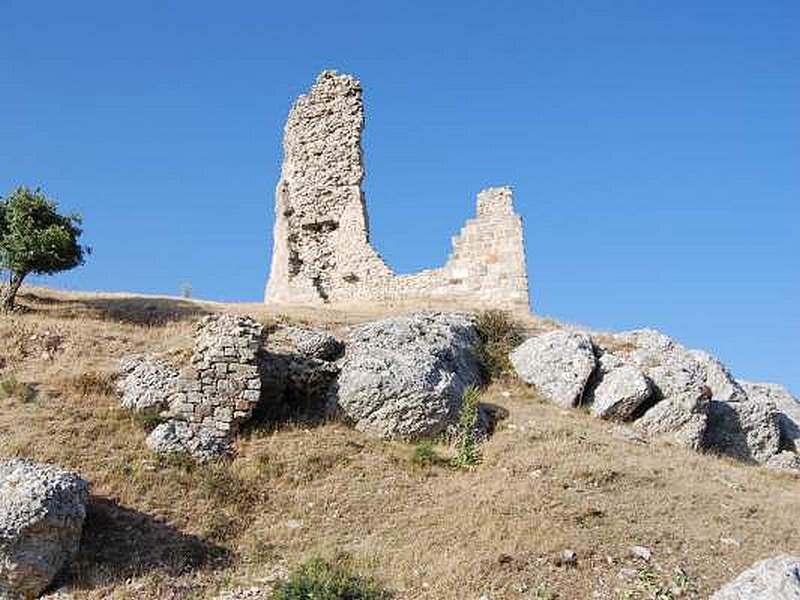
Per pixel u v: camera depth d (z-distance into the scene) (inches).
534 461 850.1
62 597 585.6
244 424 873.5
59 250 1195.9
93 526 663.1
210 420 851.4
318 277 1598.2
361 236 1587.1
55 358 982.4
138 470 748.6
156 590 601.6
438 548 677.9
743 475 944.3
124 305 1296.8
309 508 744.3
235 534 695.1
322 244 1625.2
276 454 827.4
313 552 671.8
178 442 797.9
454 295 1472.7
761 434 1143.6
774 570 569.3
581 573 649.0
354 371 957.2
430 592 612.7
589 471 828.6
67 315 1211.2
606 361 1160.8
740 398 1230.9
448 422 930.1
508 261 1450.5
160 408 855.7
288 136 1701.5
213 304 1349.7
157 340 1085.1
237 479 770.2
